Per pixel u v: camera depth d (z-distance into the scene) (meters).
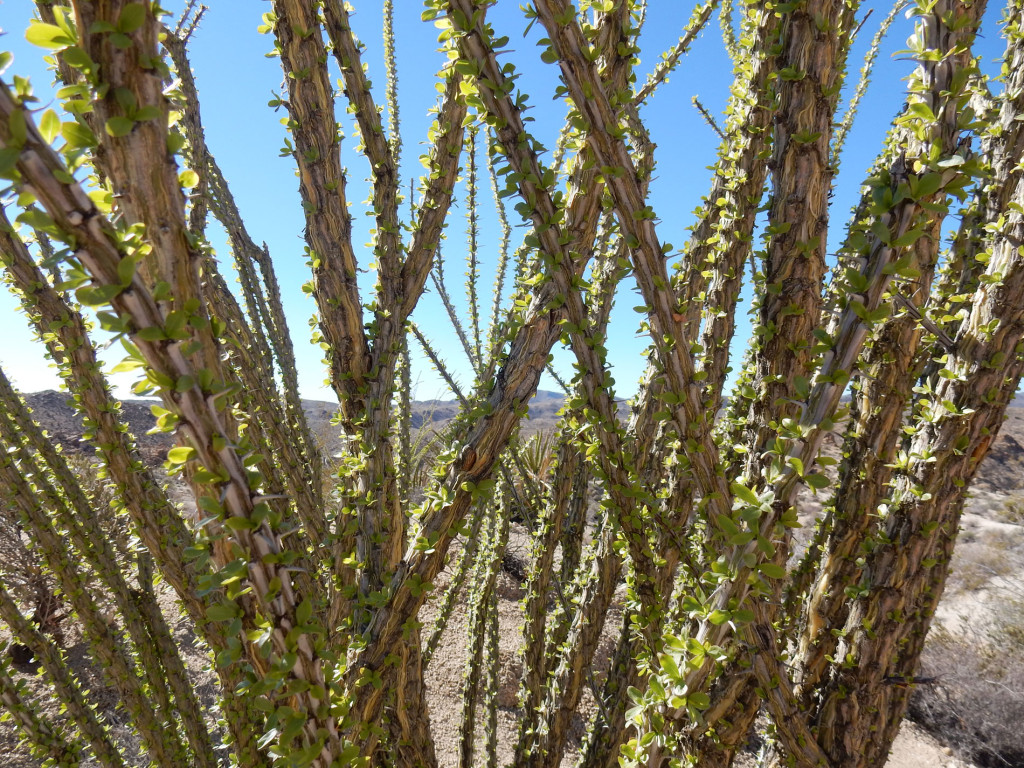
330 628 1.45
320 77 1.26
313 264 1.36
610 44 0.97
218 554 0.71
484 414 1.20
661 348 0.93
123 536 1.98
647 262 0.88
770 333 1.08
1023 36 1.33
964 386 1.27
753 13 1.36
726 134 1.51
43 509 1.57
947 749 4.30
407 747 1.60
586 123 0.81
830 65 0.98
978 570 5.95
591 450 1.19
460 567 2.40
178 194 0.54
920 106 0.71
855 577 1.49
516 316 1.25
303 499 1.83
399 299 1.45
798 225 1.04
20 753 2.93
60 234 0.46
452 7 0.80
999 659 4.63
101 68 0.48
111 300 0.49
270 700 0.83
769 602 1.10
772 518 0.88
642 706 1.15
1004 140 1.39
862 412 1.53
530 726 2.44
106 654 1.66
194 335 0.58
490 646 2.83
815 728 1.46
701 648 0.98
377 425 1.39
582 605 2.15
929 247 1.40
